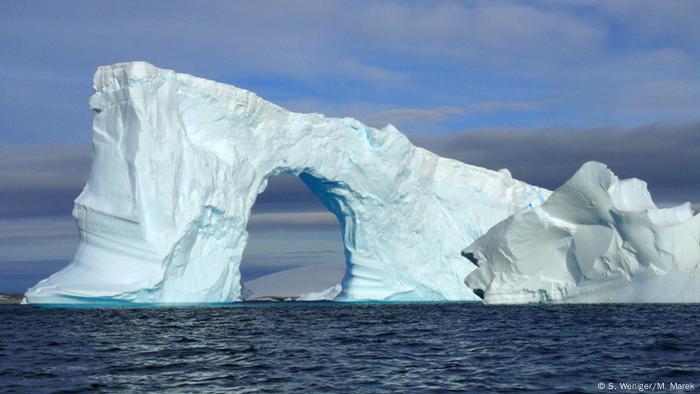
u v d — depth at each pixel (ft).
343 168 200.13
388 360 82.58
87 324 131.85
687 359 80.74
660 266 161.99
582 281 170.91
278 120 189.98
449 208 218.38
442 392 62.95
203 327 125.80
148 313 158.71
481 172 224.33
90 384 66.64
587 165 160.97
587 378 69.05
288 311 171.22
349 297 210.59
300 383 67.72
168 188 167.02
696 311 152.87
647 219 158.61
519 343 97.86
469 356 85.35
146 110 169.27
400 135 202.18
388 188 202.59
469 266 217.97
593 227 167.12
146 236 164.45
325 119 197.57
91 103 176.14
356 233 207.10
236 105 181.78
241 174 181.47
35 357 85.71
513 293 176.24
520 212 169.99
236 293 187.42
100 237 167.73
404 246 209.67
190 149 171.73
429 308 180.24
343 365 78.74
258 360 82.94
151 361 82.33
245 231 185.47
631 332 109.60
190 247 171.94
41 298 160.66
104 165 171.12
